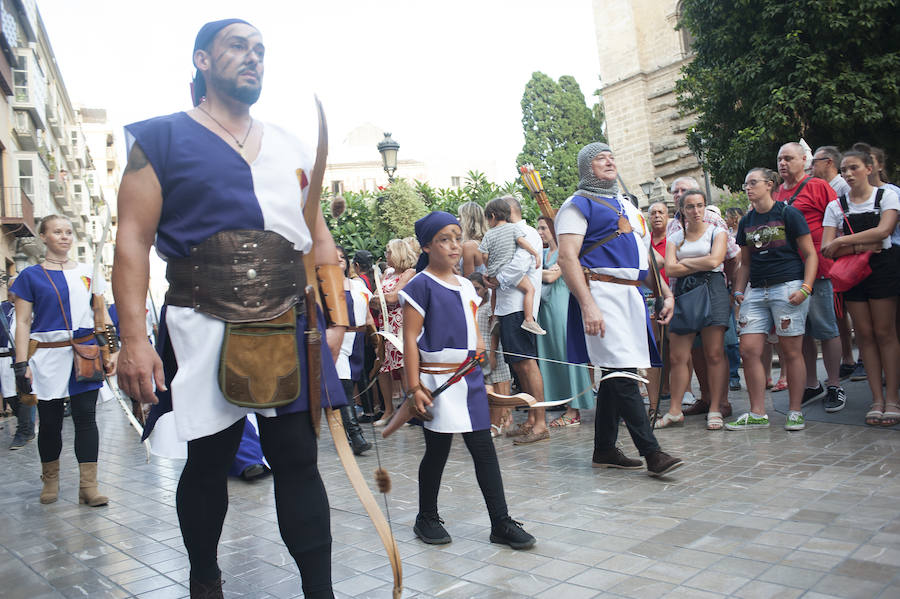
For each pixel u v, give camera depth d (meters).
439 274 3.57
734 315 7.86
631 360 4.44
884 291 5.07
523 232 6.04
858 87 12.81
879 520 3.10
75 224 37.44
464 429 3.32
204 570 2.33
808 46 13.26
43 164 28.03
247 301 2.12
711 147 15.95
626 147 25.48
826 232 5.45
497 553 3.16
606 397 4.70
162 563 3.40
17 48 26.08
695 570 2.73
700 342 6.53
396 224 11.95
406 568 3.05
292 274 2.24
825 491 3.61
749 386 5.66
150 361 2.08
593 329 4.45
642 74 24.89
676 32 24.16
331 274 2.45
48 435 4.95
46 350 4.82
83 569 3.38
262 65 2.29
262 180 2.23
